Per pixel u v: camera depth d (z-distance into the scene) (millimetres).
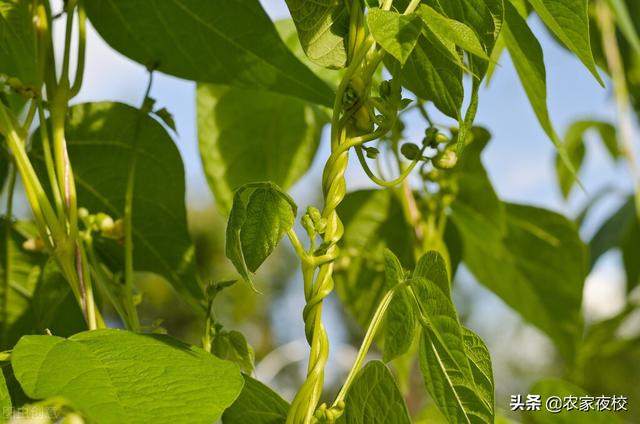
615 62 920
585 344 1046
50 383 494
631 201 1100
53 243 609
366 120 552
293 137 826
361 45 551
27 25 637
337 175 545
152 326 634
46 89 634
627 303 1056
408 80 588
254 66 657
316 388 534
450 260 767
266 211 533
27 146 662
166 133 675
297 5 563
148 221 677
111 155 673
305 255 538
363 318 770
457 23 521
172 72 671
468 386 552
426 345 562
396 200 762
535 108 623
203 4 650
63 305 674
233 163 818
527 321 833
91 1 662
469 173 738
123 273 676
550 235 787
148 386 500
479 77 547
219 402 498
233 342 616
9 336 675
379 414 552
